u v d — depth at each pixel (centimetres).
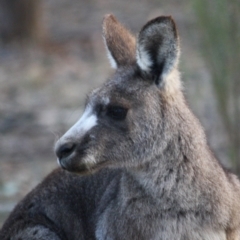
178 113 1720
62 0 5531
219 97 2681
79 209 1873
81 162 1681
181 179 1714
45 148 3198
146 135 1703
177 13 4728
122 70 1739
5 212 2506
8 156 3139
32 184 2862
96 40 4559
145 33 1694
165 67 1705
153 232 1725
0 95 3803
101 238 1778
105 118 1705
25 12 4422
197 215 1717
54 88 3847
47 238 1878
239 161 2675
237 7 2639
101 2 5459
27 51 4347
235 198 1767
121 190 1753
